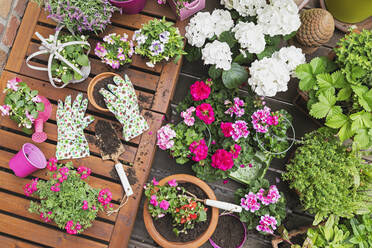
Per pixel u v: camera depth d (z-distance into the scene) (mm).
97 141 1568
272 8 1417
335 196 1438
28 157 1537
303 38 1566
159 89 1581
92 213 1415
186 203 1443
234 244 1658
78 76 1481
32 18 1628
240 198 1632
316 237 1500
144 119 1557
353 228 1496
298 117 1830
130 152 1555
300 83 1470
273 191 1480
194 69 1870
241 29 1429
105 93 1498
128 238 1510
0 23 1577
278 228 1643
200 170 1608
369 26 1771
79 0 1344
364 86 1348
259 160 1664
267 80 1385
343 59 1370
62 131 1568
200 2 1553
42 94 1602
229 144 1558
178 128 1616
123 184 1503
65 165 1468
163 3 1612
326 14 1477
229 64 1460
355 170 1426
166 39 1389
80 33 1584
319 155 1473
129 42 1501
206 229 1511
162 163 1808
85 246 1512
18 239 1556
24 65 1616
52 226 1543
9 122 1596
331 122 1408
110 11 1486
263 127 1491
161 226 1551
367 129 1366
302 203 1562
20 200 1548
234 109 1539
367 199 1478
